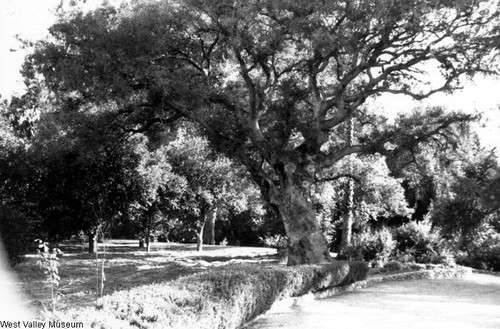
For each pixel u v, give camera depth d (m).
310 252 17.70
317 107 18.91
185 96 16.50
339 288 14.59
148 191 24.59
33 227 20.59
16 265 17.62
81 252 27.58
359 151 19.25
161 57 18.31
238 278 8.84
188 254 27.38
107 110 20.09
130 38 15.79
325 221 27.61
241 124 18.75
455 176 25.00
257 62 17.95
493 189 26.55
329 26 16.50
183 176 27.80
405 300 13.09
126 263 20.72
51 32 17.08
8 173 21.95
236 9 15.76
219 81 21.86
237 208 32.31
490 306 12.32
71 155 22.11
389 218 37.72
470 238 29.70
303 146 18.98
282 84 20.45
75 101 19.45
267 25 17.16
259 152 19.45
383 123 22.09
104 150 21.06
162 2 17.23
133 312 5.88
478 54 16.91
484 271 24.50
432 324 9.56
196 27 17.98
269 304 10.37
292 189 18.23
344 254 22.94
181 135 26.78
